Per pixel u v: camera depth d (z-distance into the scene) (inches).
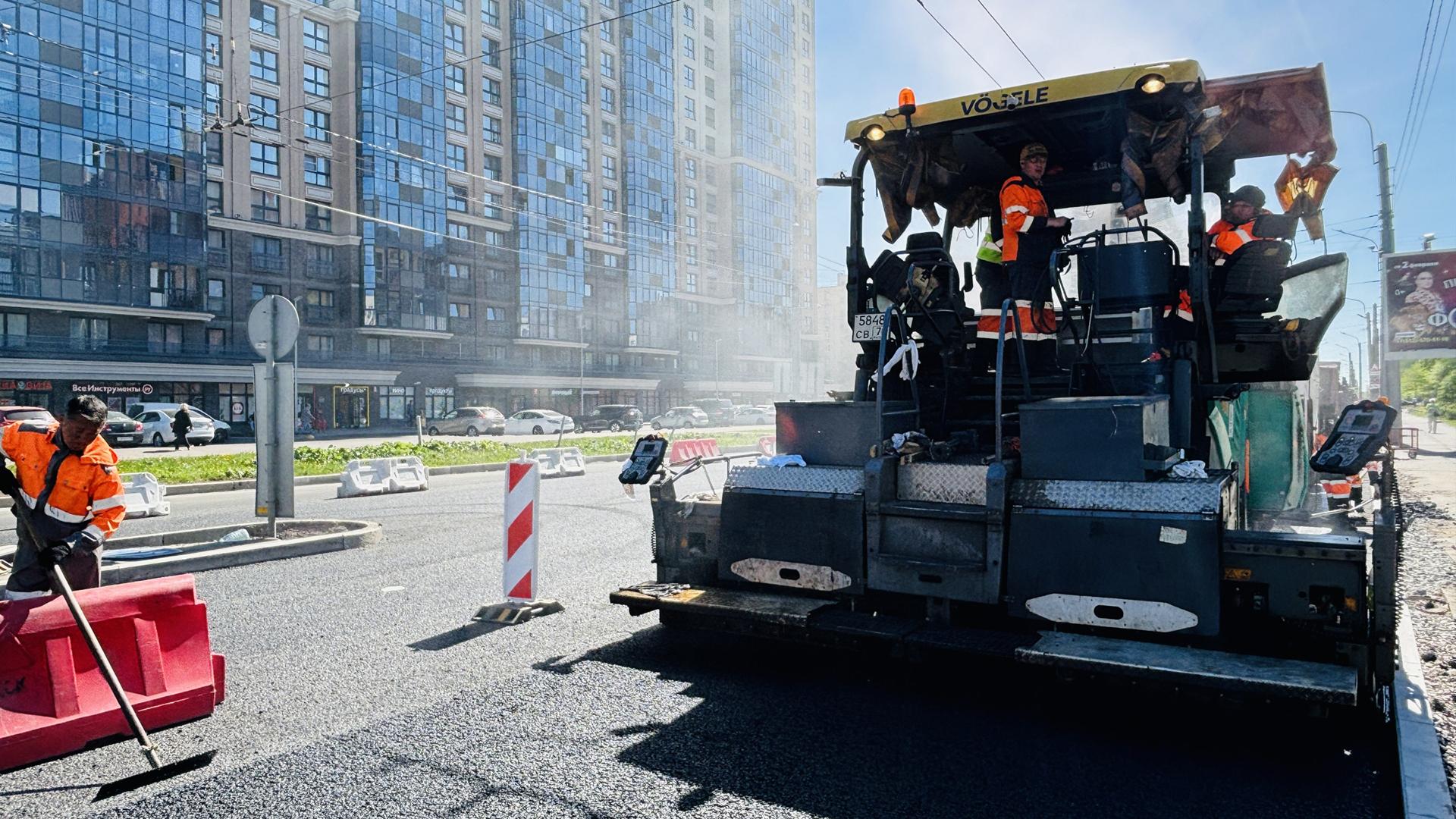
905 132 231.8
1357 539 153.3
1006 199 230.4
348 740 159.3
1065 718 170.1
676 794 136.9
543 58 2466.8
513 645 221.8
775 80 3405.5
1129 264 207.9
